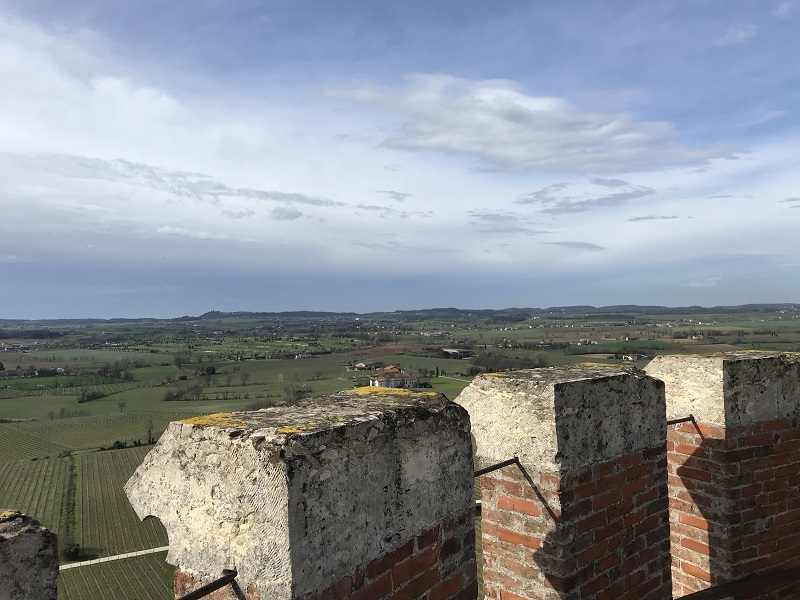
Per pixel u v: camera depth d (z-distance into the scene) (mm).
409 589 2096
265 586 1695
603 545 2850
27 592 1378
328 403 2279
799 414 3668
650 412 3129
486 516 2965
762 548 3510
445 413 2338
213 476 1837
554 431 2688
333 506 1812
